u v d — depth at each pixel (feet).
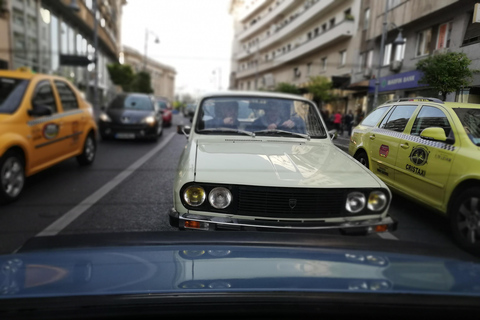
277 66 34.22
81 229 7.20
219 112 9.35
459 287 2.19
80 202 8.68
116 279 2.16
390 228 5.49
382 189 5.64
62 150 12.01
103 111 20.02
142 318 1.89
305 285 2.16
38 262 2.42
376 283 2.22
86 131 13.65
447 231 3.99
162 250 2.74
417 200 4.55
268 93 10.18
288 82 26.43
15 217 8.05
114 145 17.85
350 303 2.01
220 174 5.93
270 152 7.23
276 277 2.28
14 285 2.03
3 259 2.49
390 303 2.01
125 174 11.26
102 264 2.39
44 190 9.78
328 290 2.07
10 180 9.28
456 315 1.99
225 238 3.17
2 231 7.21
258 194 5.70
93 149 14.15
